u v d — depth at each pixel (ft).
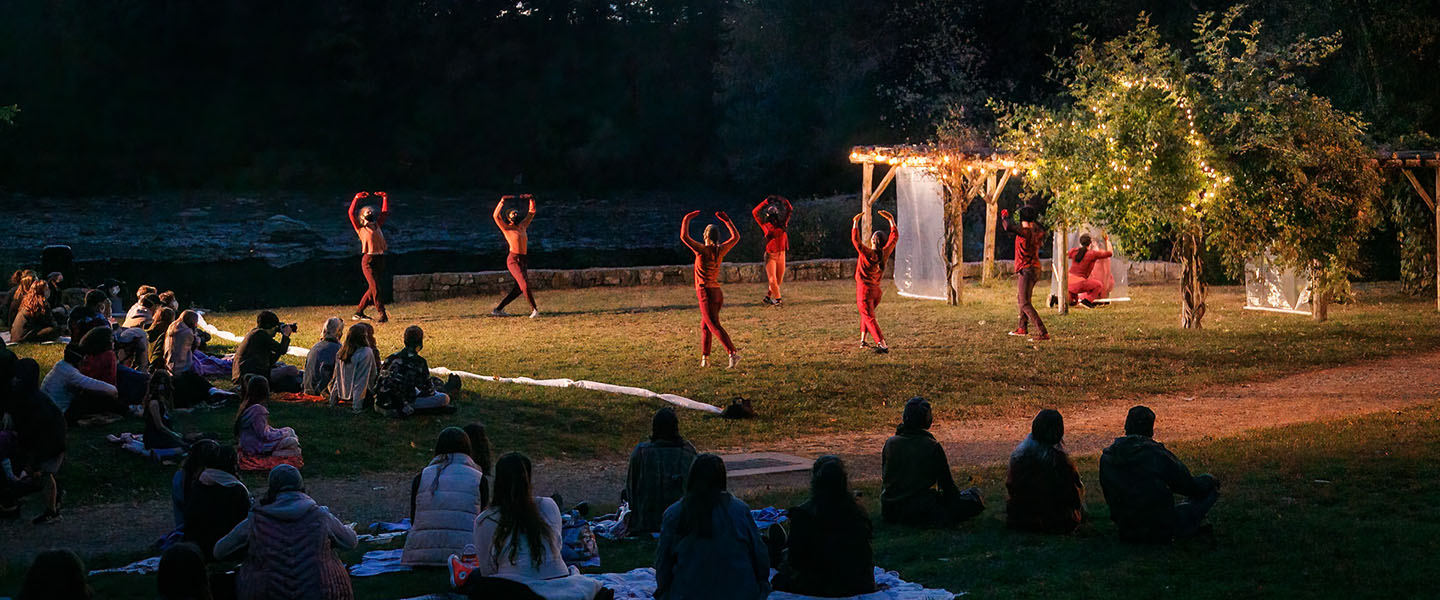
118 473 36.83
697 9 244.63
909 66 155.94
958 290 81.92
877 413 50.01
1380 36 90.38
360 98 236.02
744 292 90.63
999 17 142.61
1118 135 67.21
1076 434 45.78
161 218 184.14
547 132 243.40
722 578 20.42
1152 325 71.15
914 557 26.37
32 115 210.59
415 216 201.77
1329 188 68.13
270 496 22.16
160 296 52.54
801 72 182.70
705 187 237.04
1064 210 70.49
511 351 61.46
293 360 57.77
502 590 21.22
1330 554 25.53
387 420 44.60
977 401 52.03
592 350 62.13
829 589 23.34
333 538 22.39
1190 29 114.62
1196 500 27.55
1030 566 25.21
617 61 249.34
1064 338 66.49
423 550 25.48
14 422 32.86
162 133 221.46
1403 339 65.57
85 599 17.70
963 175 82.53
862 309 62.08
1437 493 31.14
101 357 40.91
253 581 21.61
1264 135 66.13
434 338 65.98
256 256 143.54
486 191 236.22
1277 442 39.27
